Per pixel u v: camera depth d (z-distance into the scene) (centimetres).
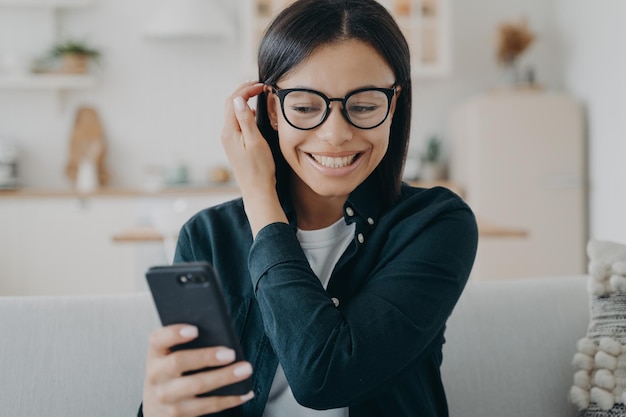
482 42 511
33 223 450
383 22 107
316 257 119
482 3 509
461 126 479
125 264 455
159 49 499
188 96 503
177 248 126
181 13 455
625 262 132
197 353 91
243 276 121
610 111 424
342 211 121
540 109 452
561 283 155
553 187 454
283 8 111
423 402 117
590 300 136
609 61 422
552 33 507
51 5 474
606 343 128
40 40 486
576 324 149
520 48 475
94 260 454
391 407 114
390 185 122
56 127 495
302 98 105
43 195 449
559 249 457
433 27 477
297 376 100
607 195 432
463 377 144
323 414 115
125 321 140
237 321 119
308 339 99
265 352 117
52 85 470
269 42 109
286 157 111
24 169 493
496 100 452
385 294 106
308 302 101
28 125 493
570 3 477
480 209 454
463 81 512
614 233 423
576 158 455
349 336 100
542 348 147
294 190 122
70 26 493
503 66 485
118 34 496
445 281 109
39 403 132
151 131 502
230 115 116
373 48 106
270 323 103
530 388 144
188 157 505
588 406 129
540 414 143
